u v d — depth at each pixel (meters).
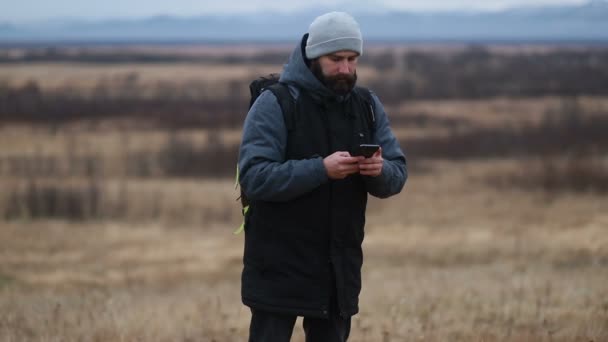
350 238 5.30
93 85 150.88
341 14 5.21
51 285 22.91
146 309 11.33
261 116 5.22
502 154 62.44
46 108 101.19
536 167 51.75
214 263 28.25
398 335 8.84
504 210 40.88
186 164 54.88
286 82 5.30
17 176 50.19
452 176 52.97
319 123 5.24
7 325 10.02
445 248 29.94
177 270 26.70
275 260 5.23
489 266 22.64
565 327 9.23
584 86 146.00
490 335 8.85
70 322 9.95
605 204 41.69
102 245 32.22
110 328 9.45
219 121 88.06
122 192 42.28
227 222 38.84
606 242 29.20
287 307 5.23
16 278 24.42
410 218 39.16
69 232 34.44
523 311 10.43
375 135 5.56
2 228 35.03
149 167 54.62
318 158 5.02
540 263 22.80
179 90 134.50
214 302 12.47
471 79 159.62
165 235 34.94
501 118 91.12
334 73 5.19
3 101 106.38
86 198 40.31
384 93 131.38
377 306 11.45
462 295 12.36
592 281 13.95
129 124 86.00
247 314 10.71
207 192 46.53
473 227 36.25
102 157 59.66
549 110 89.44
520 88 141.12
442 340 8.65
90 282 23.62
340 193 5.23
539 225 36.25
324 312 5.24
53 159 58.44
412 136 72.69
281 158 5.21
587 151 58.94
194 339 8.95
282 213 5.20
